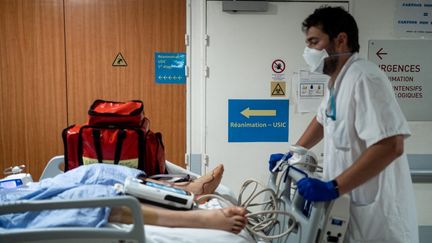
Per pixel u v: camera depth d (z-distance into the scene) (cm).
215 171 173
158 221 137
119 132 178
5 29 270
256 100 284
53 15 272
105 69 279
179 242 126
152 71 282
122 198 107
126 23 277
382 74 142
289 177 153
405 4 284
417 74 289
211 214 136
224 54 279
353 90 141
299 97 286
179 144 289
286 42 281
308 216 136
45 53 274
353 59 150
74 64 277
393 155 129
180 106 287
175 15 279
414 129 294
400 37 287
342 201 128
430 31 288
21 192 147
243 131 286
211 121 284
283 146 290
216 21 276
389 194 143
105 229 110
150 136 186
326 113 156
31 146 280
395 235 143
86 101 280
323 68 155
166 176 184
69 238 109
